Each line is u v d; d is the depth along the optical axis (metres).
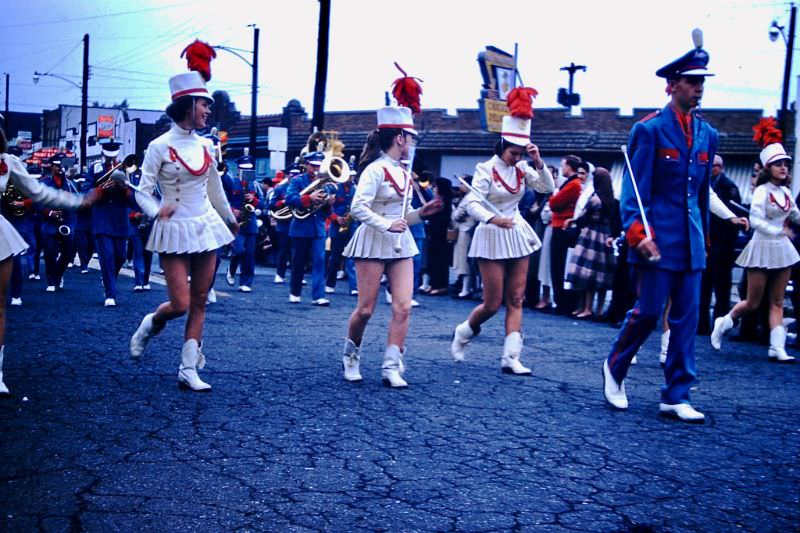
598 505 3.87
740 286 9.61
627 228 5.45
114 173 5.76
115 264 10.73
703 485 4.19
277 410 5.46
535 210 12.17
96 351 7.32
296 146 36.91
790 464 4.57
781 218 8.13
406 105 6.38
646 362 7.89
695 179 5.54
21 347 7.42
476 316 7.11
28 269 15.31
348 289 13.94
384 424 5.19
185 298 5.91
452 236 13.26
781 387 6.77
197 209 5.91
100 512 3.60
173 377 6.37
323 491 3.95
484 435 5.00
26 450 4.45
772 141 8.27
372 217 6.07
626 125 31.23
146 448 4.54
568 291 11.34
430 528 3.54
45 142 77.88
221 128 44.62
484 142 31.69
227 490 3.93
